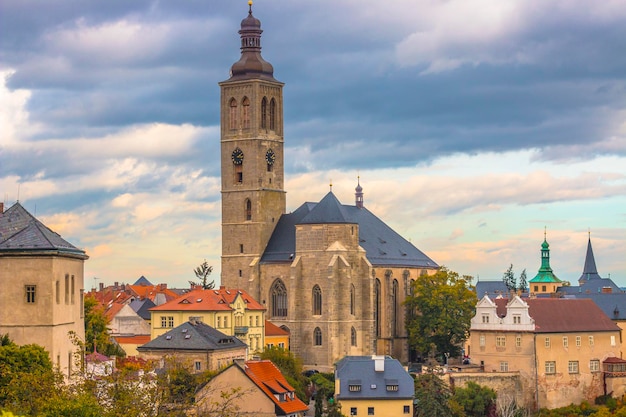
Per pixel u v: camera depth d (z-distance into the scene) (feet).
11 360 549.13
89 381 461.37
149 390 463.01
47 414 445.78
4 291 585.63
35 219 623.36
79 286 635.25
